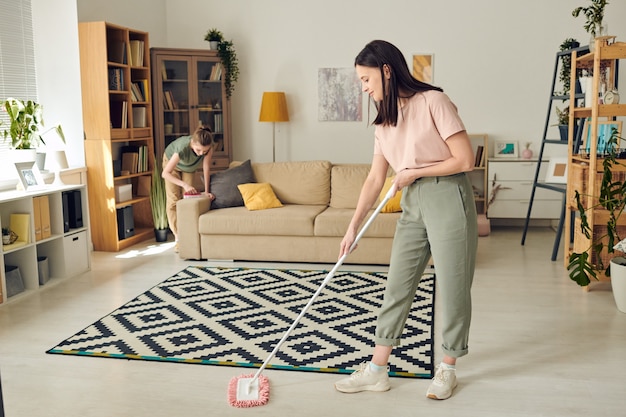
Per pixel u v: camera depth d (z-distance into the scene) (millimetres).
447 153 2531
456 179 2537
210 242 5195
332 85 7059
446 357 2717
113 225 5680
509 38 6754
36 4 5559
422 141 2510
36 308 4008
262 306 3971
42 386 2828
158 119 6648
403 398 2678
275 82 7160
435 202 2541
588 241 4355
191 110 6816
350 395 2709
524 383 2812
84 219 4980
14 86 5316
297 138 7203
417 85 2498
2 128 5141
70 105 5629
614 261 3959
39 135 5133
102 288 4465
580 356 3127
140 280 4664
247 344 3311
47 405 2637
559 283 4504
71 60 5578
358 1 6910
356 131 7090
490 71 6816
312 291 4297
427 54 6871
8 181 4969
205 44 7227
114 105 5926
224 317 3760
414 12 6844
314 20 7008
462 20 6793
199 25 7211
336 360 3086
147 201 6461
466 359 3100
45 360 3131
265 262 5203
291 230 5012
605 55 4121
